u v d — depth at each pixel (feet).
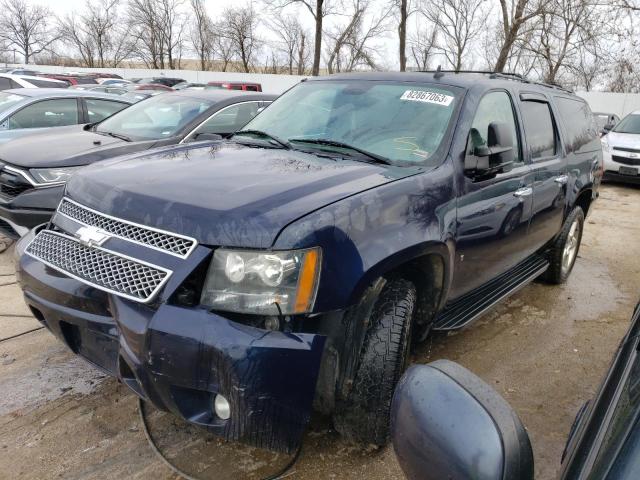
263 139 11.21
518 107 12.71
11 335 11.97
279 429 6.58
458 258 9.87
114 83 84.58
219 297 6.63
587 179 16.56
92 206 7.96
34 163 15.12
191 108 19.29
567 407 10.45
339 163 9.29
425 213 8.62
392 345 7.91
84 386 10.09
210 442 8.65
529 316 14.78
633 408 3.17
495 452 3.21
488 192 10.60
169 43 153.89
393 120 10.69
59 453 8.30
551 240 15.90
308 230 6.82
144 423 8.95
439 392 3.57
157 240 7.04
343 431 8.23
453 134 10.09
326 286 6.88
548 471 8.68
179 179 8.07
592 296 16.58
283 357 6.43
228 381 6.34
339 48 90.94
